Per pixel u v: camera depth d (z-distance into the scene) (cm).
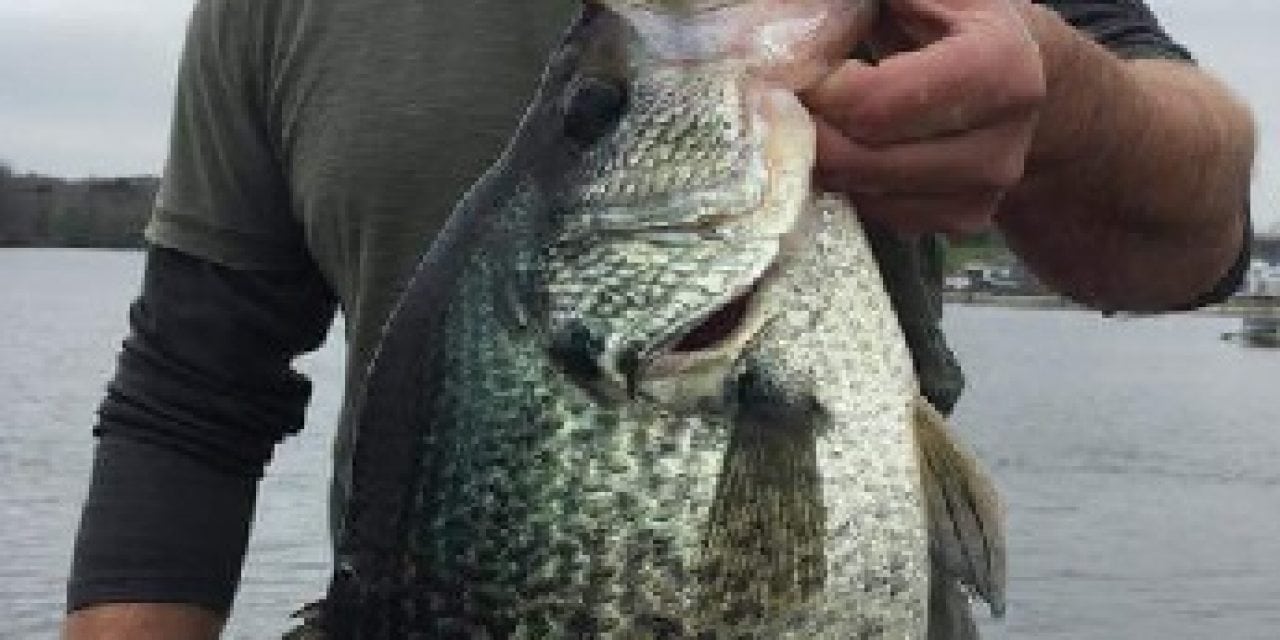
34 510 619
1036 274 71
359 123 77
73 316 2727
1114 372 2081
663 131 60
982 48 55
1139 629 452
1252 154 70
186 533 85
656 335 58
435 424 60
